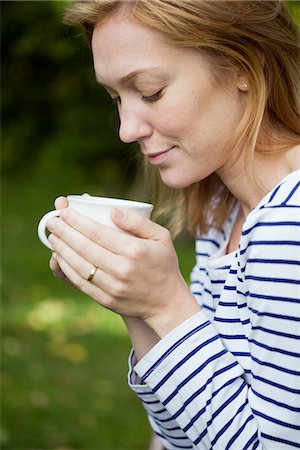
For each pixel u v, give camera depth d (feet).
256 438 5.23
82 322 21.38
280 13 5.73
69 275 5.38
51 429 15.19
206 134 5.51
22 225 31.35
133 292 5.27
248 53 5.51
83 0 5.42
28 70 39.45
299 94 5.78
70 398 16.60
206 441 5.36
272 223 5.05
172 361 5.34
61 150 38.22
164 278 5.32
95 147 37.91
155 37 5.31
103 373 18.07
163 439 6.46
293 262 4.98
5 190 36.81
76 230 5.31
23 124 39.75
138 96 5.48
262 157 5.71
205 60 5.41
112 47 5.39
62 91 38.34
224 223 6.54
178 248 27.27
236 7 5.43
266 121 5.74
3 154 39.47
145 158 7.07
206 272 6.28
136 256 5.20
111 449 14.73
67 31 7.89
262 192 5.74
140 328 5.83
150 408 6.08
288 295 5.01
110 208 5.36
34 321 21.26
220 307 5.62
